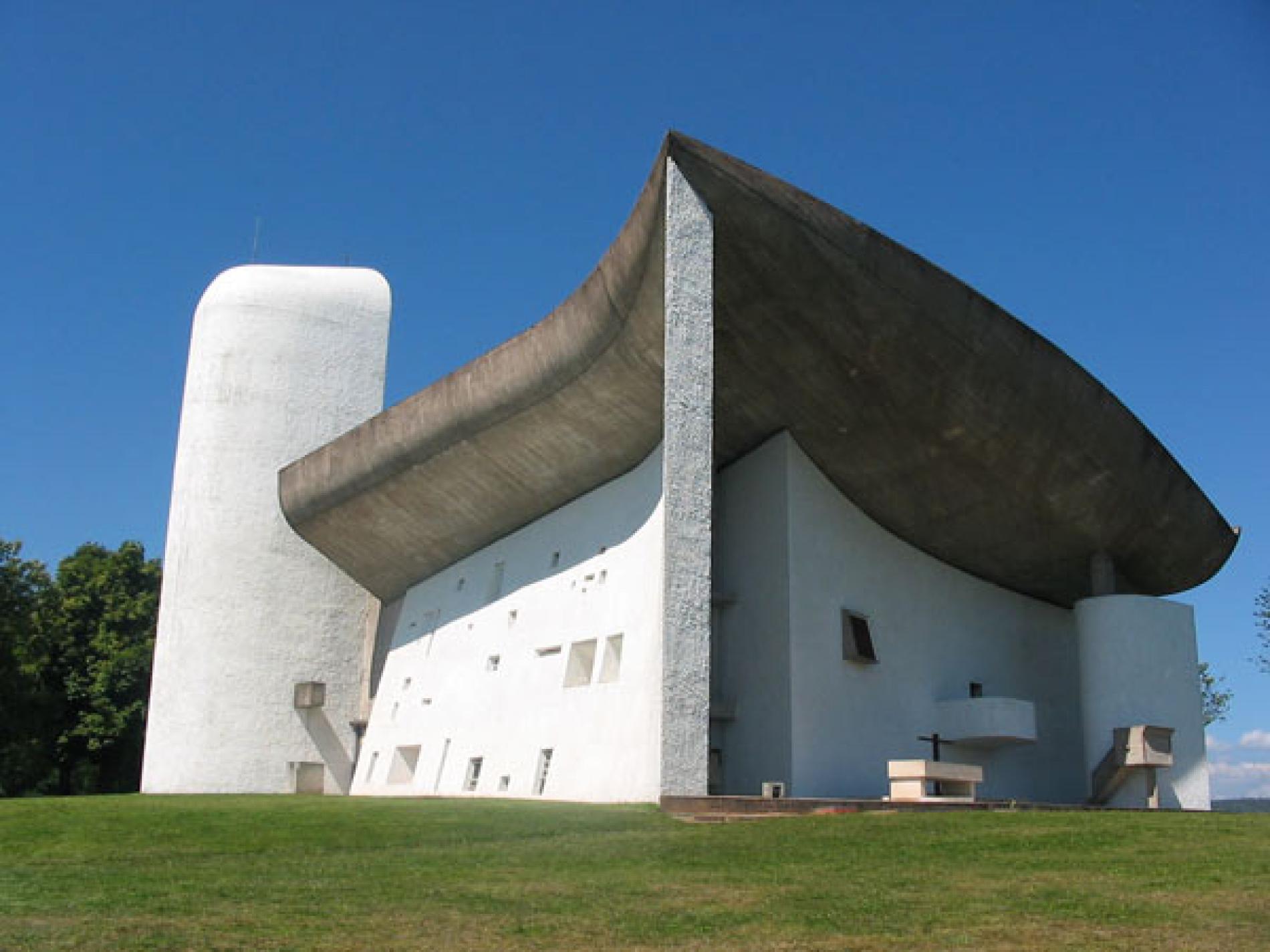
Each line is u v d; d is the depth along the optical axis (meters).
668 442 16.44
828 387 20.84
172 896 9.82
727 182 17.55
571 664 22.28
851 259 18.72
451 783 25.27
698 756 15.91
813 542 22.31
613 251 18.72
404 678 29.11
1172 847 12.10
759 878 10.35
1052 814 15.20
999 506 23.73
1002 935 8.01
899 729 23.11
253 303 33.19
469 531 26.98
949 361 20.47
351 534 30.02
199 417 32.47
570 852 11.99
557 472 23.55
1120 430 22.89
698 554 16.45
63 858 12.74
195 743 30.31
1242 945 7.66
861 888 9.79
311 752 30.92
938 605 25.05
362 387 33.56
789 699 21.02
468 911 8.93
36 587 40.19
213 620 31.06
